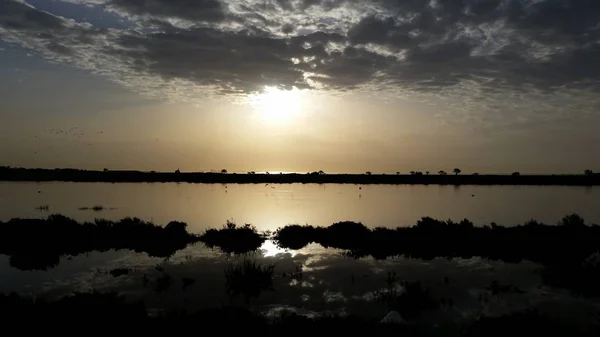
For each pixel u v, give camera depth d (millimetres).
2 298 11602
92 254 19734
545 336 9570
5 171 122188
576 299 12727
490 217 33188
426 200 50938
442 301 12703
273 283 14750
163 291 13773
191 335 9641
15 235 22078
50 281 15039
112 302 11328
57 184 88125
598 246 19938
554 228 23656
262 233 25016
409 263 17859
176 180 118438
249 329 9969
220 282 14836
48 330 9734
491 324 10133
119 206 41250
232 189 76938
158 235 23203
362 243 21875
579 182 108625
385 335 9664
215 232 23812
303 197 56375
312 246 21859
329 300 12984
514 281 14820
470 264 17594
